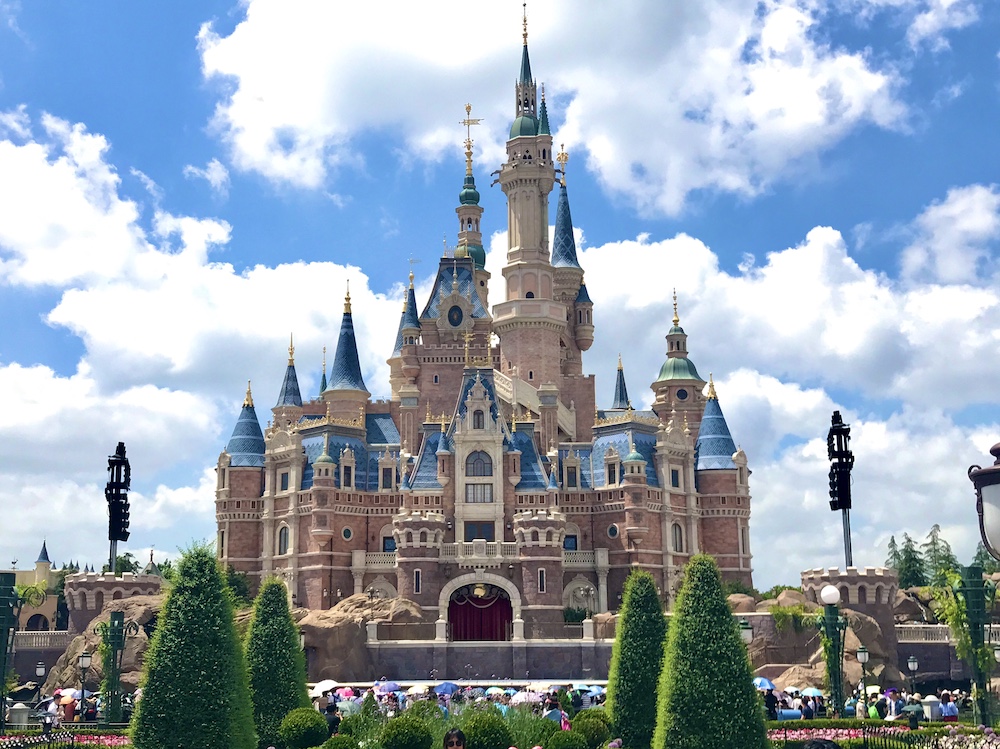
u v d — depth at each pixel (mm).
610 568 120000
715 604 40625
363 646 97750
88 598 104688
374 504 122562
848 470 85938
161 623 41094
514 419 124688
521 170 153250
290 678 51375
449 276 151125
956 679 99000
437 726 47562
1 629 54312
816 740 47219
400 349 170000
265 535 123875
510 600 110438
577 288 171000
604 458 123562
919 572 175875
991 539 23109
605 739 47688
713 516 129000
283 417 152750
